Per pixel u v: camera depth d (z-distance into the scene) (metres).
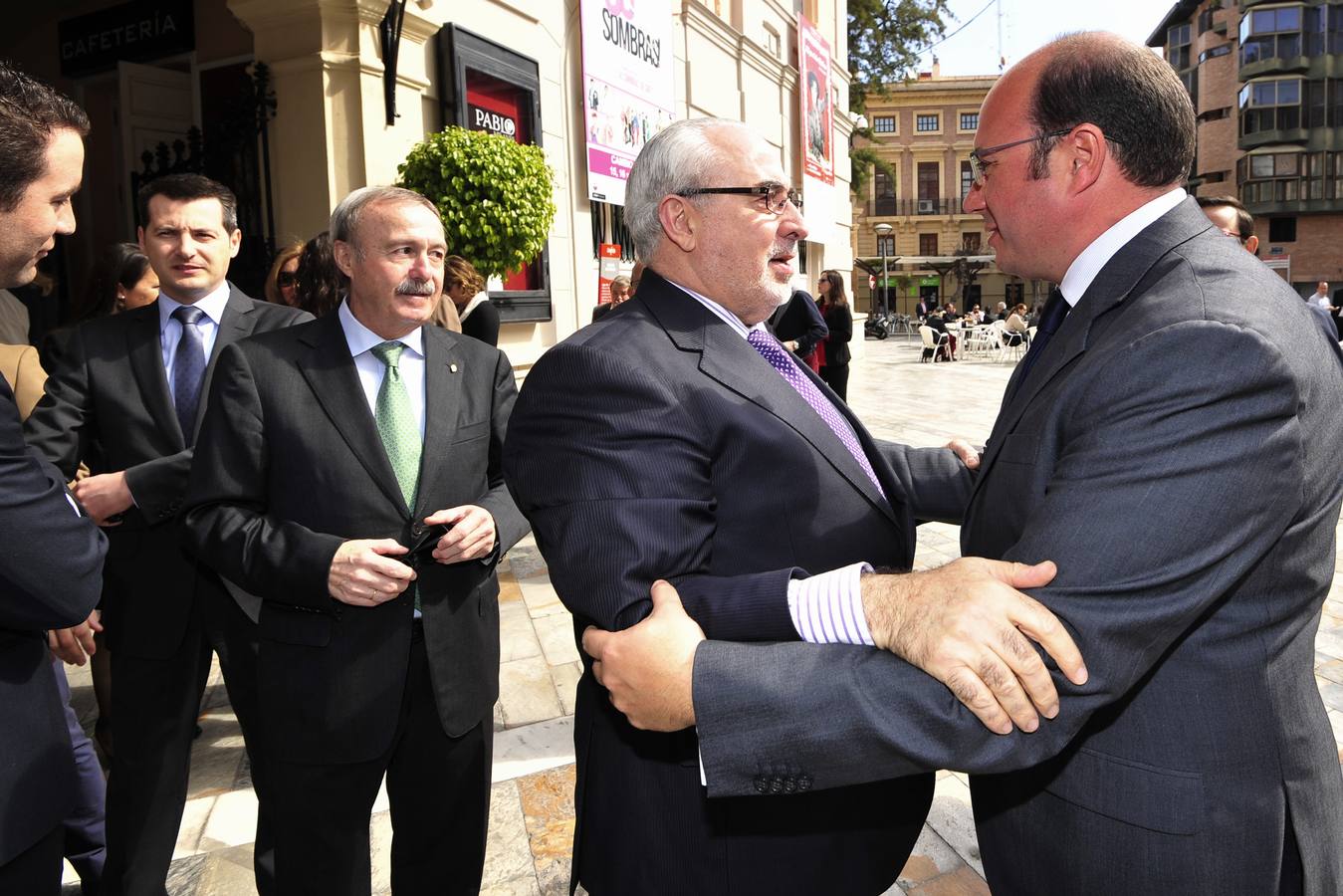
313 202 5.45
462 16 6.49
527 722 3.16
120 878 2.11
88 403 2.29
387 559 1.67
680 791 1.31
